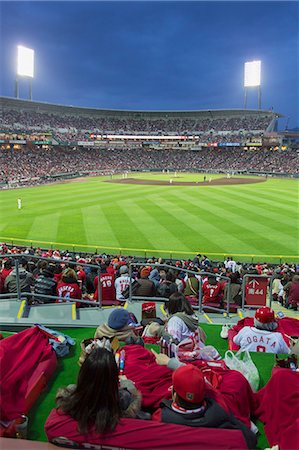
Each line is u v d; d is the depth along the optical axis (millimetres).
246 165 103062
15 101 97062
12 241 26266
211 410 3480
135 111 117562
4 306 8633
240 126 113750
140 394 3801
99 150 113250
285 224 31828
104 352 3383
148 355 4992
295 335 7566
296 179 80562
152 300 10398
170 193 53562
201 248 25531
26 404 4285
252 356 5867
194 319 5715
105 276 11547
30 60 96625
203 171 104188
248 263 21969
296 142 118688
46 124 102375
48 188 63500
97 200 46750
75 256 21484
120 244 26656
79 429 3178
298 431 3641
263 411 4344
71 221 34000
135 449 3168
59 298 9070
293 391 4188
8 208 41281
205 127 117562
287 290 13336
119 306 10289
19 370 4441
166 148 117312
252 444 3525
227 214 36375
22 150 96688
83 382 3264
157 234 29125
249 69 110500
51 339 5707
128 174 96875
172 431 3240
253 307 11672
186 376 3393
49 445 3227
